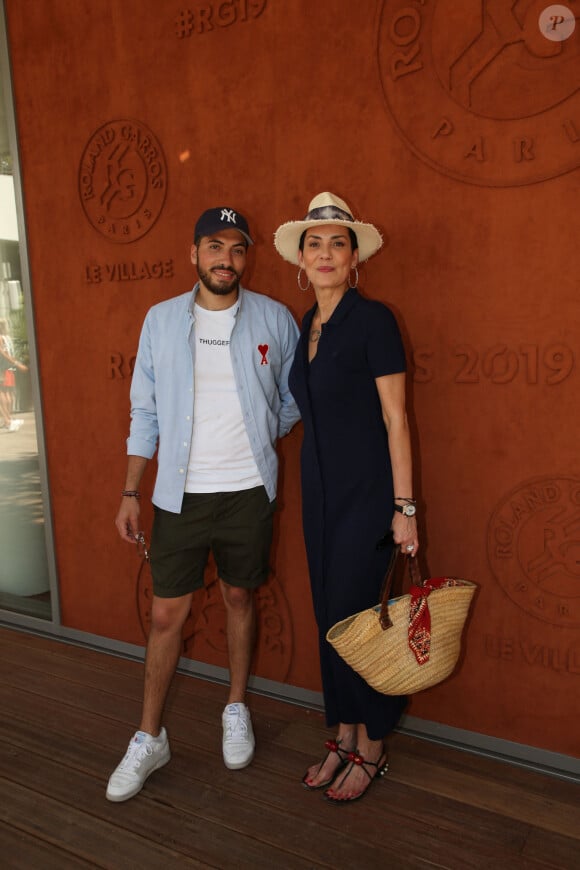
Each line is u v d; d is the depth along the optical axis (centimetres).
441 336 230
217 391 232
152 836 205
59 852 200
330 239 207
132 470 243
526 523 225
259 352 234
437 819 210
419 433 238
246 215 261
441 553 240
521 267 215
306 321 220
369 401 208
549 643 227
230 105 257
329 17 234
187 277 276
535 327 215
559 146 204
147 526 304
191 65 263
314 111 241
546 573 224
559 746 229
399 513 202
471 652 239
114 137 284
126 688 291
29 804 220
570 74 200
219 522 235
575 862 192
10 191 318
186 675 301
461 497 234
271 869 192
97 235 296
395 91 226
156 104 273
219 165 263
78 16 284
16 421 340
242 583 241
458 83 216
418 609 197
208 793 223
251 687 286
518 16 204
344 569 210
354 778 220
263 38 247
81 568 326
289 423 254
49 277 311
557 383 214
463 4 211
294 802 219
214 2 254
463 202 221
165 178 275
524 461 223
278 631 278
